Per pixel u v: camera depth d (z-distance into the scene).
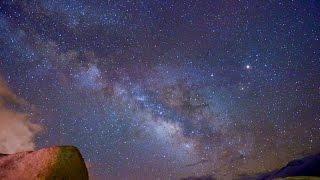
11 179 5.25
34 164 5.45
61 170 5.47
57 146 5.72
